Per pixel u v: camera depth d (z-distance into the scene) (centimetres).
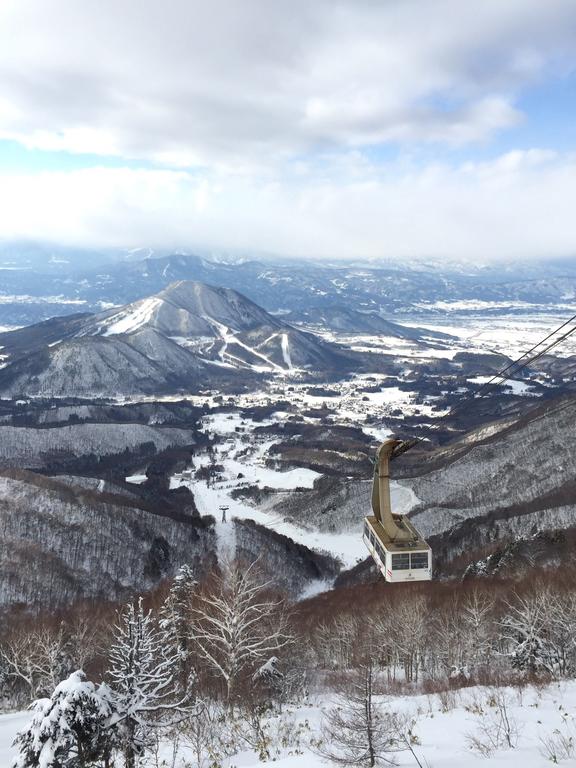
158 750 4094
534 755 2859
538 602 6309
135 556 15150
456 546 14775
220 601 5697
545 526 14462
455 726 3619
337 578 15775
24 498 16175
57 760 2895
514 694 4384
